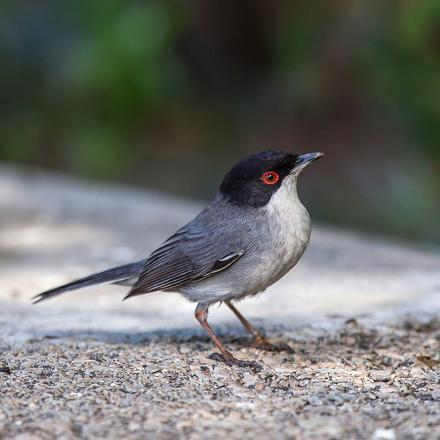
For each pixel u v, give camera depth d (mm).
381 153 20828
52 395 6906
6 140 21969
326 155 21516
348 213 20047
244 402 6816
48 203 16938
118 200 17281
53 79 21844
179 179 21734
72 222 15344
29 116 21984
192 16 23078
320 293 10828
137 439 6016
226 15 23109
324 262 12539
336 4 20812
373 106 21047
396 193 19812
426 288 10922
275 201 8188
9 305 10414
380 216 19812
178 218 15617
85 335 8930
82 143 21422
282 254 8172
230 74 24172
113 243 13727
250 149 22500
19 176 19703
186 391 7078
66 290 8852
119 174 21734
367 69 20406
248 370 7816
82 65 21094
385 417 6414
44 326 9336
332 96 21406
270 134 22562
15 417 6426
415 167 20016
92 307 10422
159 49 21484
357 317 9648
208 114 23281
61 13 21875
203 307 8414
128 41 21078
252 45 23391
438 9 18562
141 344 8609
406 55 19656
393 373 7820
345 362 8156
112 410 6574
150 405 6699
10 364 7781
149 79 21250
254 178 8172
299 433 6109
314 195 20719
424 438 5980
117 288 11445
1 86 22078
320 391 7176
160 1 22453
